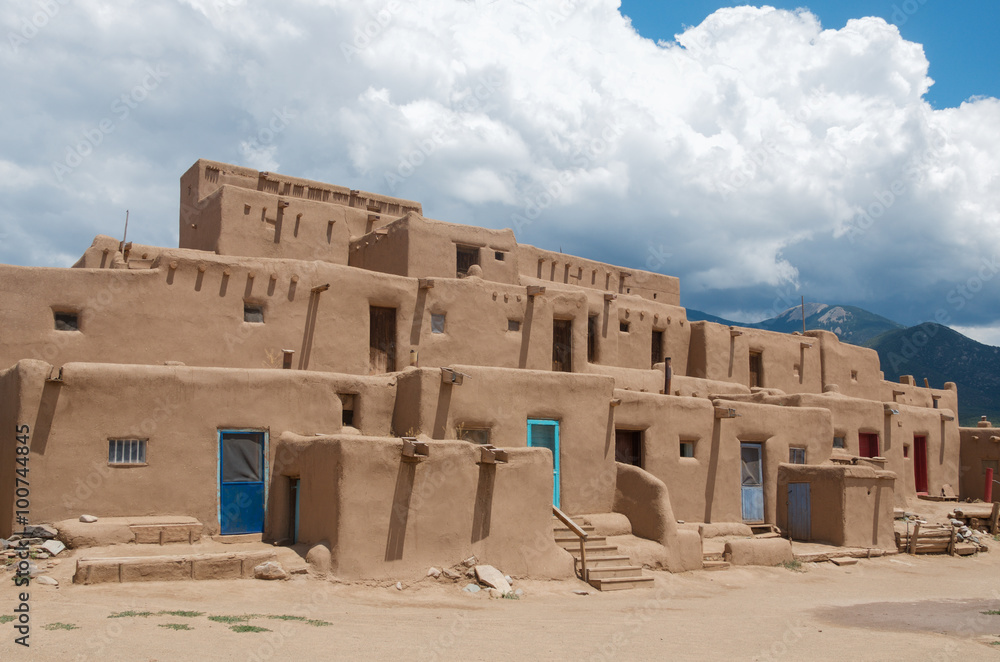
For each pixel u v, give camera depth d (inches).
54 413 603.8
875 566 829.8
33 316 723.4
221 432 664.4
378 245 1003.3
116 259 838.5
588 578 659.4
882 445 1206.3
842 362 1441.9
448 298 909.8
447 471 615.2
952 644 460.4
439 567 600.7
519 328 957.8
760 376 1326.3
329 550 567.2
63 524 578.9
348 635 409.1
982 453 1391.5
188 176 1063.0
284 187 1071.0
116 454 623.8
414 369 738.8
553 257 1198.3
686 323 1255.5
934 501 1244.5
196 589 506.3
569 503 776.3
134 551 567.5
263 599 502.3
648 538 754.2
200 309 782.5
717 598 634.2
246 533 661.9
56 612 413.1
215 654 342.6
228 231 933.2
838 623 528.7
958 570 843.4
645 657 400.2
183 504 640.4
